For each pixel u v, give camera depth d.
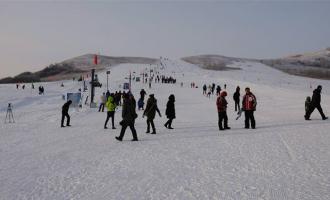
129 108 14.66
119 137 14.90
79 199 7.39
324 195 7.29
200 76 118.06
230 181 8.45
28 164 10.72
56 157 11.70
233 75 146.75
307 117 20.14
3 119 25.97
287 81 131.75
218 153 11.69
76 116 26.80
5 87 73.31
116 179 8.87
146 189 8.00
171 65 190.00
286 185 8.03
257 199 7.15
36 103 44.09
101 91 62.06
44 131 18.56
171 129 18.25
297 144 12.79
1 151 12.90
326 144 12.70
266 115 24.00
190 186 8.14
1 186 8.41
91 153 12.27
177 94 54.25
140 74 127.94
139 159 11.12
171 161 10.72
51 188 8.20
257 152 11.64
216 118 23.45
